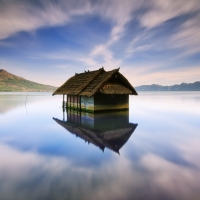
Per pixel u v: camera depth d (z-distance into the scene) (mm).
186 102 42719
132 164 6715
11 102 43406
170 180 5469
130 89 22469
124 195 4703
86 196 4672
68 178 5641
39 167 6480
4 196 4715
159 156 7559
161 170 6188
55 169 6336
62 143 9594
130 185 5188
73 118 18359
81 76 25094
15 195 4754
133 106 32594
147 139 10383
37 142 9797
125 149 8531
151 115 20438
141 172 6035
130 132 12211
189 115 20578
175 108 28594
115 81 21578
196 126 14273
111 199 4559
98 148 8703
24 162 6949
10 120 17391
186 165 6625
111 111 21625
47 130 12969
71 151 8250
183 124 15086
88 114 20656
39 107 30312
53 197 4680
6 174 5957
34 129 13305
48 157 7488
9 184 5305
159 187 5086
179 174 5871
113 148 8711
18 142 9797
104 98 20984
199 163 6793
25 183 5352
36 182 5398
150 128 13539
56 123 15781
